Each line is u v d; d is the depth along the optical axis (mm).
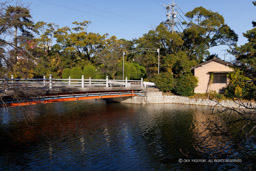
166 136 15914
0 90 12539
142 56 47031
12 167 10844
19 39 12547
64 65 46438
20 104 16031
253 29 24594
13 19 11617
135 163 11320
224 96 29297
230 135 6684
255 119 6402
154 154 12492
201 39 43000
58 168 10758
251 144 12375
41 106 31000
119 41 49312
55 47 45750
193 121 20469
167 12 43094
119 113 25531
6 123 19562
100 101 37781
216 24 39969
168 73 34875
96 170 10570
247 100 26391
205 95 31891
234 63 10398
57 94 19875
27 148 13508
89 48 48250
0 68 11789
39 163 11320
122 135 16391
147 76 45906
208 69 32875
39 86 18859
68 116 23531
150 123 20188
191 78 32625
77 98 22641
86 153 12734
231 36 41781
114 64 42719
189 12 42094
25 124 19406
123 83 29594
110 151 13055
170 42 42062
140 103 34125
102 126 19188
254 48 22922
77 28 47625
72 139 15391
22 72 12383
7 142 14609
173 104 32750
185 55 36906
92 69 42469
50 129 17953
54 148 13539
